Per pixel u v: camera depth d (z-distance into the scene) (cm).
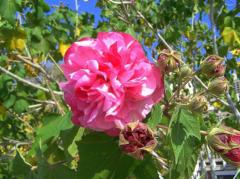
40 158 30
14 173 32
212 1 80
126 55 26
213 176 77
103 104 25
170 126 28
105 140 28
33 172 31
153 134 25
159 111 27
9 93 87
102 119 25
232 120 68
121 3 82
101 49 26
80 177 27
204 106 30
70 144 31
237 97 105
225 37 90
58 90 88
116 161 28
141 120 26
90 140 28
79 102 26
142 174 28
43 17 84
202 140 30
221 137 28
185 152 28
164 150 32
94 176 27
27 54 89
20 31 79
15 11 68
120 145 25
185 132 28
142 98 26
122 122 25
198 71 33
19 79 75
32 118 111
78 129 31
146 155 28
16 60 88
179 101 31
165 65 29
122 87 25
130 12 98
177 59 30
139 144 24
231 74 112
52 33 92
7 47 80
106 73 26
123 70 26
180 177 28
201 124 32
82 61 26
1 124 101
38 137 34
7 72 75
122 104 25
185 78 31
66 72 27
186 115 28
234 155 28
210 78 34
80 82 25
